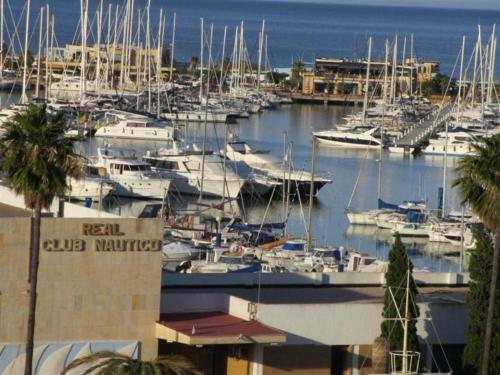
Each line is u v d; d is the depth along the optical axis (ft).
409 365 282.97
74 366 242.99
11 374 269.23
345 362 300.81
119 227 274.36
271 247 541.34
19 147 256.73
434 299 321.93
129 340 277.23
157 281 278.26
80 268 272.51
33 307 260.42
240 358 292.61
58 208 312.71
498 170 290.97
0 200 317.42
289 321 294.05
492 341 291.79
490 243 296.51
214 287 325.83
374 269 456.86
